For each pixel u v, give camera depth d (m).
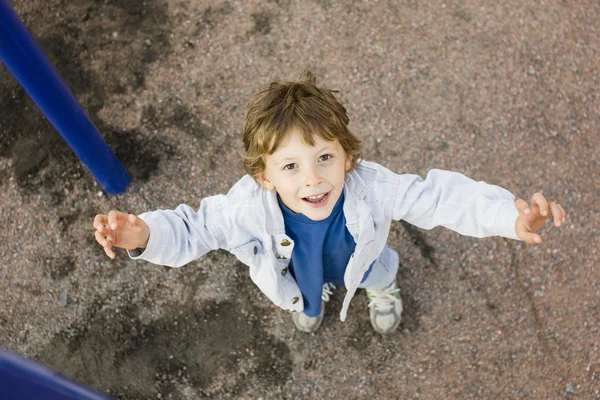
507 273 2.51
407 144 2.73
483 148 2.71
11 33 1.80
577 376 2.34
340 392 2.37
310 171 1.48
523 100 2.81
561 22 2.97
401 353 2.41
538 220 1.57
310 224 1.68
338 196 1.56
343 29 2.98
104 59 2.98
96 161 2.46
